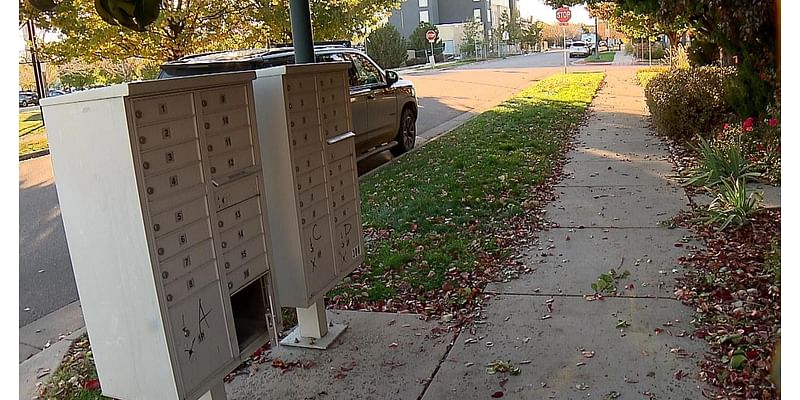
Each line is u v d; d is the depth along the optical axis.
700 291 3.88
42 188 9.14
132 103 2.16
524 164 8.02
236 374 3.34
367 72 9.11
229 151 2.61
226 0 9.34
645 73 19.59
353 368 3.32
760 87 6.84
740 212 5.01
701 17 6.63
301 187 3.27
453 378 3.15
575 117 12.18
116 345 2.47
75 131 2.27
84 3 7.66
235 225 2.65
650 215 5.53
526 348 3.38
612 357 3.21
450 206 6.24
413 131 10.25
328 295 4.28
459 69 33.25
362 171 8.74
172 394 2.40
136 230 2.26
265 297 2.88
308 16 4.23
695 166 7.08
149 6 1.78
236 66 6.84
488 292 4.17
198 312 2.48
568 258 4.66
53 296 4.90
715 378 2.92
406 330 3.71
